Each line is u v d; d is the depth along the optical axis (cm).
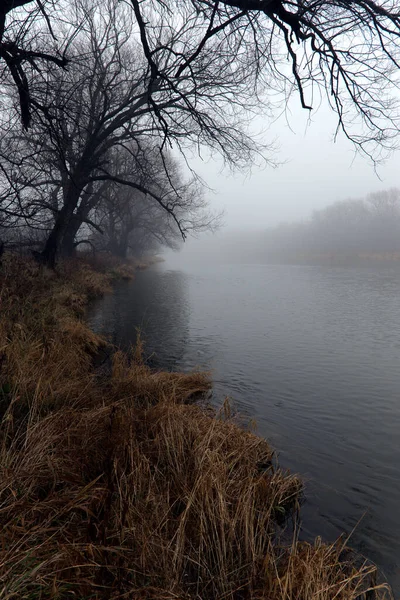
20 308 727
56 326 772
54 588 189
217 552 251
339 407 584
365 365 796
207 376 685
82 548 221
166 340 990
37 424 321
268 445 441
